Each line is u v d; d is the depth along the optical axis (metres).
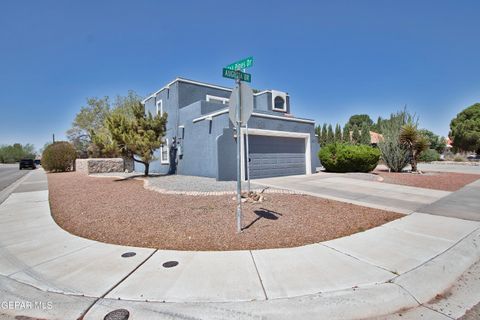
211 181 11.87
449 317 2.86
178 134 16.31
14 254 4.51
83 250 4.64
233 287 3.30
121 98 33.88
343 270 3.71
